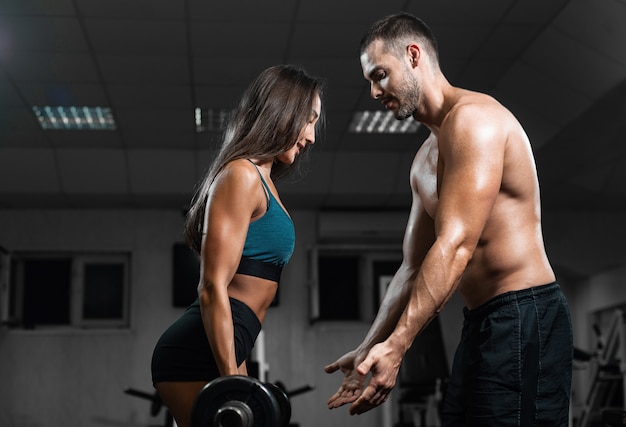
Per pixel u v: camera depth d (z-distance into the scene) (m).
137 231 10.38
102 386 9.94
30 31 6.46
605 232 10.74
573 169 8.87
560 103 7.30
